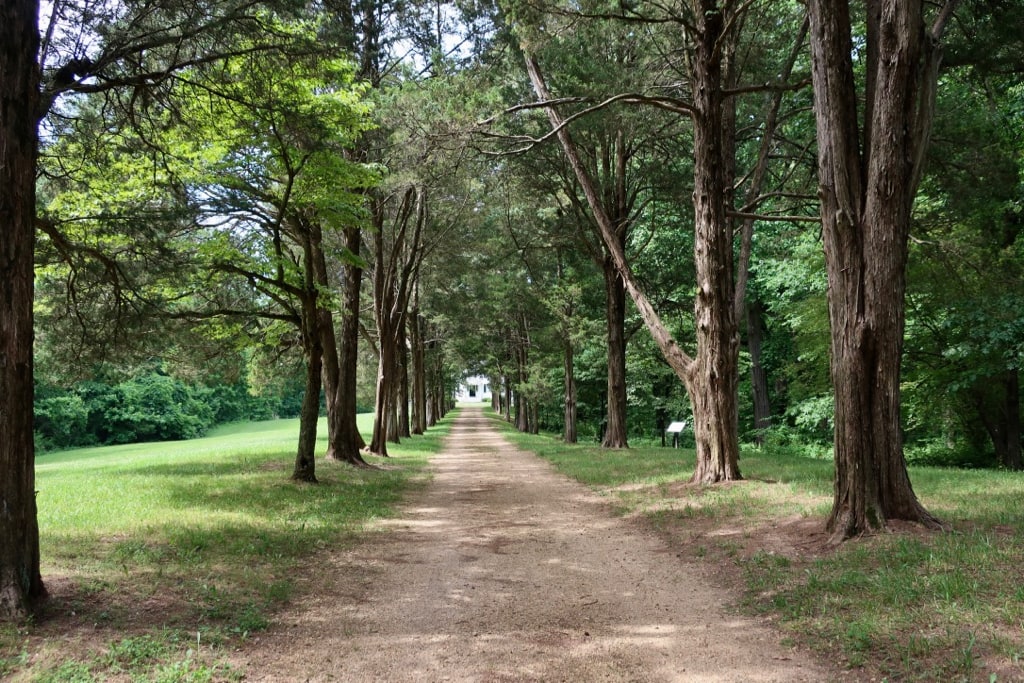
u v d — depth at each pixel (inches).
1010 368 616.7
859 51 621.0
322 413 3523.6
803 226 828.6
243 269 526.6
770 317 1122.7
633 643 200.8
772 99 589.0
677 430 920.9
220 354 692.1
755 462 619.8
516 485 604.4
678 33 595.5
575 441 1218.6
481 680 173.9
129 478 562.6
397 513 450.3
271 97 385.4
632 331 1013.8
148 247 414.3
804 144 698.8
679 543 333.7
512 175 801.6
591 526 395.9
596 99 543.8
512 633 211.5
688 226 904.9
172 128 394.3
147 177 438.6
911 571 229.5
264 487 505.0
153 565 268.5
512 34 546.3
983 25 401.4
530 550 334.3
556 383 1535.4
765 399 1095.6
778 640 197.3
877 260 287.0
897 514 287.6
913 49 278.2
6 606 196.7
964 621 182.4
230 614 221.9
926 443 928.3
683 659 186.4
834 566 253.4
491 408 4217.5
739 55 607.2
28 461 211.6
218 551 300.0
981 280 625.3
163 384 2112.5
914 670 161.8
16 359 207.2
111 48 302.2
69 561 264.7
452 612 234.2
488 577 283.0
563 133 569.6
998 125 582.2
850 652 177.9
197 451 957.2
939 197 639.1
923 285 672.4
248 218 508.4
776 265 932.6
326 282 629.9
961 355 632.4
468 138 551.8
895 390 289.3
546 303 1163.9
